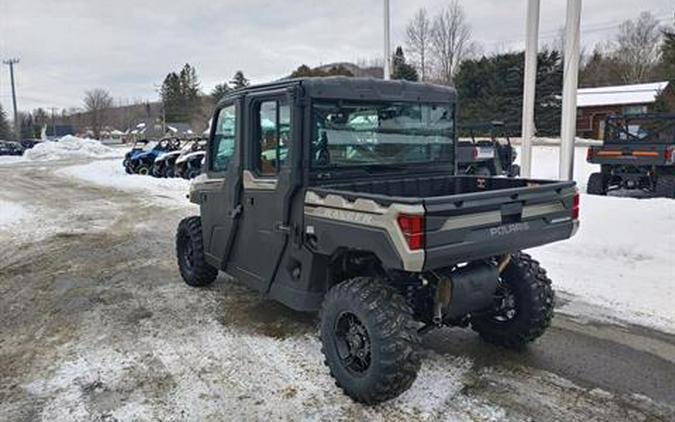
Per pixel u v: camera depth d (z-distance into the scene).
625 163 11.88
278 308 5.14
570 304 4.96
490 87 36.44
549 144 28.42
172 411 3.30
